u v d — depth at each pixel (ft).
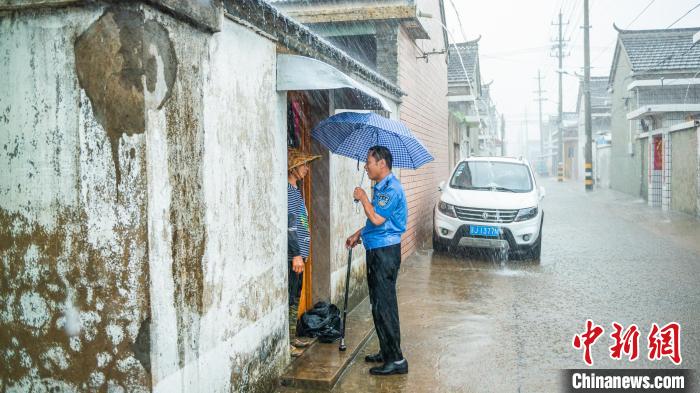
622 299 23.91
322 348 17.02
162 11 9.23
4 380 9.89
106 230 9.06
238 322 12.05
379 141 16.97
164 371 9.38
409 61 31.96
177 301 9.70
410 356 17.17
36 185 9.37
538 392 14.57
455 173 37.04
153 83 9.02
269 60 13.60
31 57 9.22
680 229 45.96
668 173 62.18
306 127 19.27
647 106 67.51
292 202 16.07
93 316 9.24
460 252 35.24
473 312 22.11
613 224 50.70
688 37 82.02
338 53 17.99
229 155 11.57
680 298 23.89
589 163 99.96
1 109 9.44
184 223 9.90
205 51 10.59
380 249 15.20
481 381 15.25
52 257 9.39
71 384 9.48
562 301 23.73
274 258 14.10
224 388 11.43
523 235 31.96
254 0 12.05
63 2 8.87
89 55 8.93
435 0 41.24
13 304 9.70
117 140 8.91
